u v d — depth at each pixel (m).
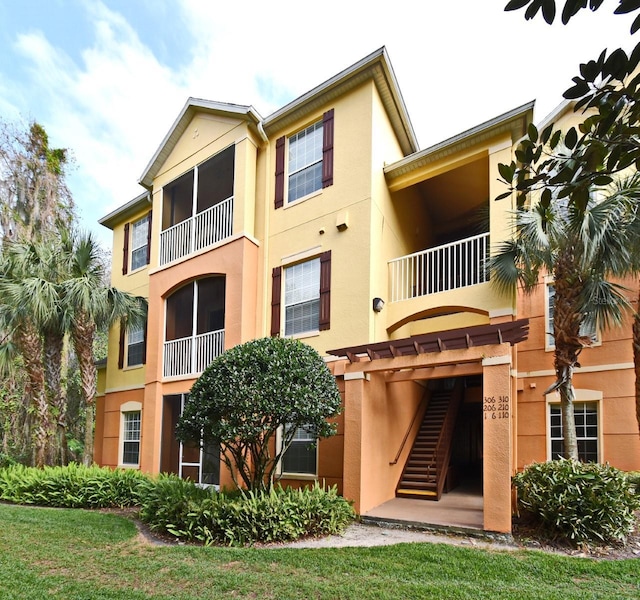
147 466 12.34
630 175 8.88
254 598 4.98
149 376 13.08
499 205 9.95
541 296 11.32
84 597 4.97
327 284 10.72
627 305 9.18
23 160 19.61
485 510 7.29
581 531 6.86
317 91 11.48
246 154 12.19
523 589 5.16
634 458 9.65
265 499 7.55
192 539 7.33
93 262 13.98
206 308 14.63
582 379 10.46
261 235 12.13
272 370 7.96
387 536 7.50
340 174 11.05
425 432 12.24
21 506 10.35
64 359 19.12
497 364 7.67
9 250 14.19
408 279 11.96
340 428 9.94
